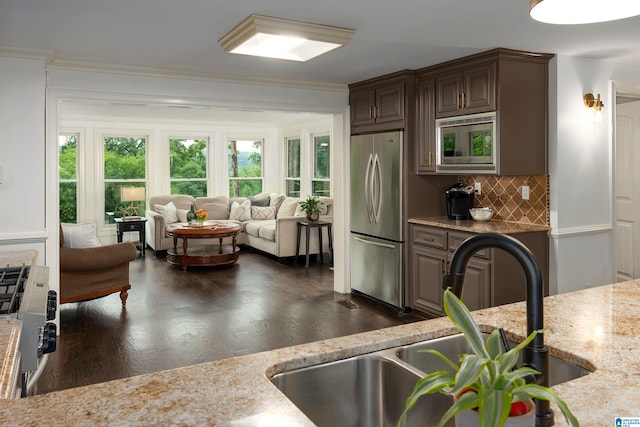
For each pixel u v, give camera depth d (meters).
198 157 9.50
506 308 1.88
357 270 5.39
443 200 4.94
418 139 4.68
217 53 3.92
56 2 2.72
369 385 1.47
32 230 3.86
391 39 3.48
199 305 5.11
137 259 7.74
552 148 4.07
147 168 9.05
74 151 8.48
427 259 4.55
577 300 1.97
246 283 6.09
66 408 1.07
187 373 1.28
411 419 1.32
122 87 4.36
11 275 2.46
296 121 9.09
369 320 4.58
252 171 9.97
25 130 3.82
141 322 4.54
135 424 1.00
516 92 3.91
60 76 4.12
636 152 4.92
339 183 5.57
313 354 1.41
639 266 4.95
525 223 4.34
